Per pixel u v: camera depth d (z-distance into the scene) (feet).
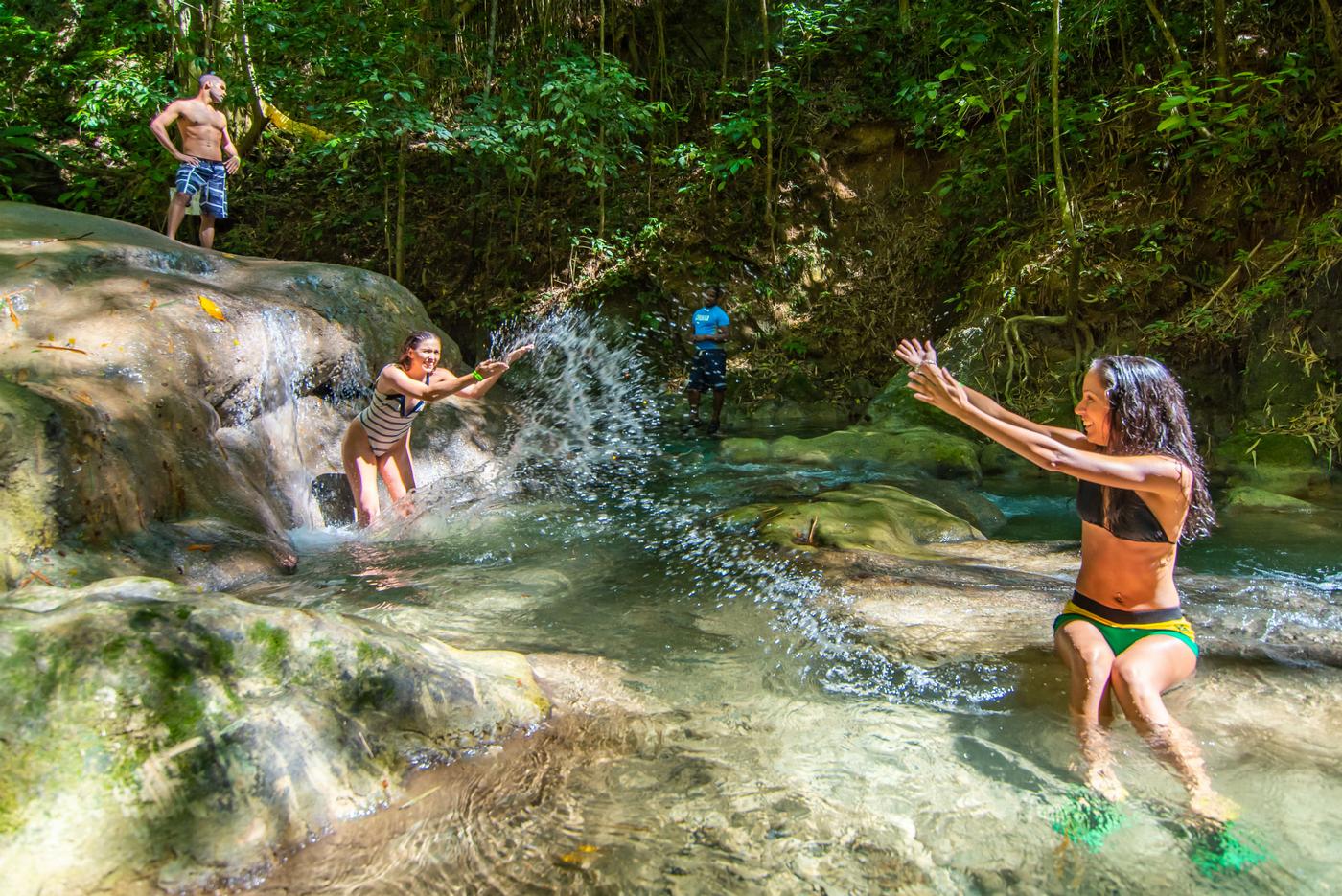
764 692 9.88
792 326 38.83
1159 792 7.68
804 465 25.81
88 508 12.87
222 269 22.44
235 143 40.86
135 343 16.25
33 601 7.88
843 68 42.06
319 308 22.58
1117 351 28.81
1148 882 6.46
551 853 6.74
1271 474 22.91
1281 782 7.80
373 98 34.12
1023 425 10.87
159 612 7.46
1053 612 12.50
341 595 13.30
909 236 39.47
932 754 8.41
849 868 6.63
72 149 39.68
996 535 19.25
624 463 25.73
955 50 34.42
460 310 39.27
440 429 24.14
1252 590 13.38
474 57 42.11
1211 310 27.40
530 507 19.65
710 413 35.37
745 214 40.47
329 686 7.79
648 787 7.75
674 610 12.76
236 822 6.44
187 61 35.65
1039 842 6.97
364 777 7.32
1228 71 29.91
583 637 11.60
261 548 14.85
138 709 6.65
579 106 35.40
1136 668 8.94
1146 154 31.35
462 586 13.85
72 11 41.73
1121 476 8.61
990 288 32.89
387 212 38.88
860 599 13.12
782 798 7.61
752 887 6.37
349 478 18.85
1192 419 26.40
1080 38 32.09
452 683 8.49
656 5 42.98
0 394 12.60
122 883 5.79
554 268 40.04
